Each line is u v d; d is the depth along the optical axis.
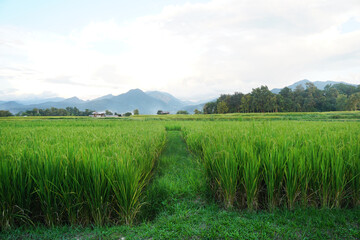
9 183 3.24
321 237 2.84
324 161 3.77
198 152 7.68
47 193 3.31
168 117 62.78
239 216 3.57
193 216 3.63
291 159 3.67
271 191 3.68
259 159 3.77
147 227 3.32
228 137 5.75
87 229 3.26
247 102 103.44
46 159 3.40
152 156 6.28
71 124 26.06
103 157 3.67
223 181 3.94
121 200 3.43
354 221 3.24
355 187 3.71
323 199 3.65
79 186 3.34
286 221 3.30
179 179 5.46
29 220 3.30
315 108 108.88
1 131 11.66
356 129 8.55
